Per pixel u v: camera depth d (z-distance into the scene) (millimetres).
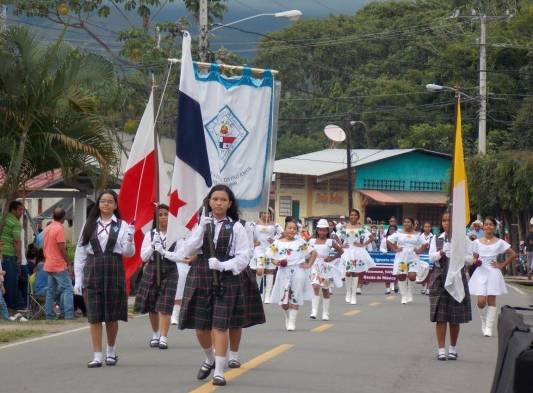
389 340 15375
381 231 36281
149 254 13531
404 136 55531
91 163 20172
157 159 14500
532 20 50250
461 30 54938
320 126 61281
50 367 11781
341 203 52500
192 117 12820
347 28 58344
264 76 15867
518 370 6590
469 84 50938
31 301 18609
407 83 54062
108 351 11992
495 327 17797
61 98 18547
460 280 13031
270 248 16547
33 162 19109
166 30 34969
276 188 53719
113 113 24844
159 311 13500
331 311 20891
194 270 10484
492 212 41875
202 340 10602
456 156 13477
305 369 11859
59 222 18328
